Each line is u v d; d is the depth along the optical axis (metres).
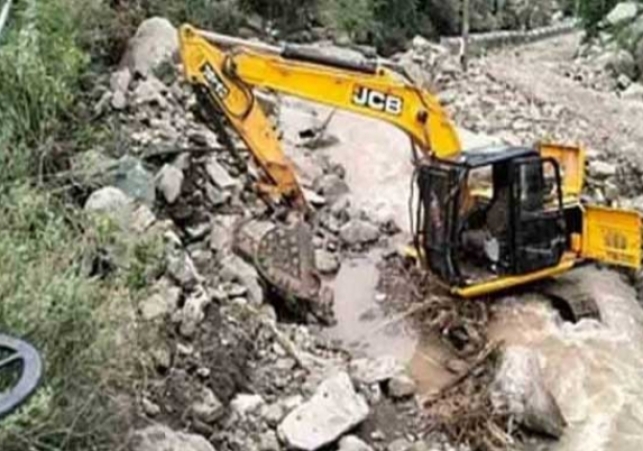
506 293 8.55
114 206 7.19
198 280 7.26
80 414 4.71
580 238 8.87
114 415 5.11
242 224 8.35
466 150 8.81
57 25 9.07
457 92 16.12
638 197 11.52
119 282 5.94
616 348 7.81
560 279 8.75
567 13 37.00
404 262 8.99
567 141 13.23
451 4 25.42
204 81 8.68
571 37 29.78
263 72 8.70
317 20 18.53
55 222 6.07
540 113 15.07
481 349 7.80
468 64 19.28
